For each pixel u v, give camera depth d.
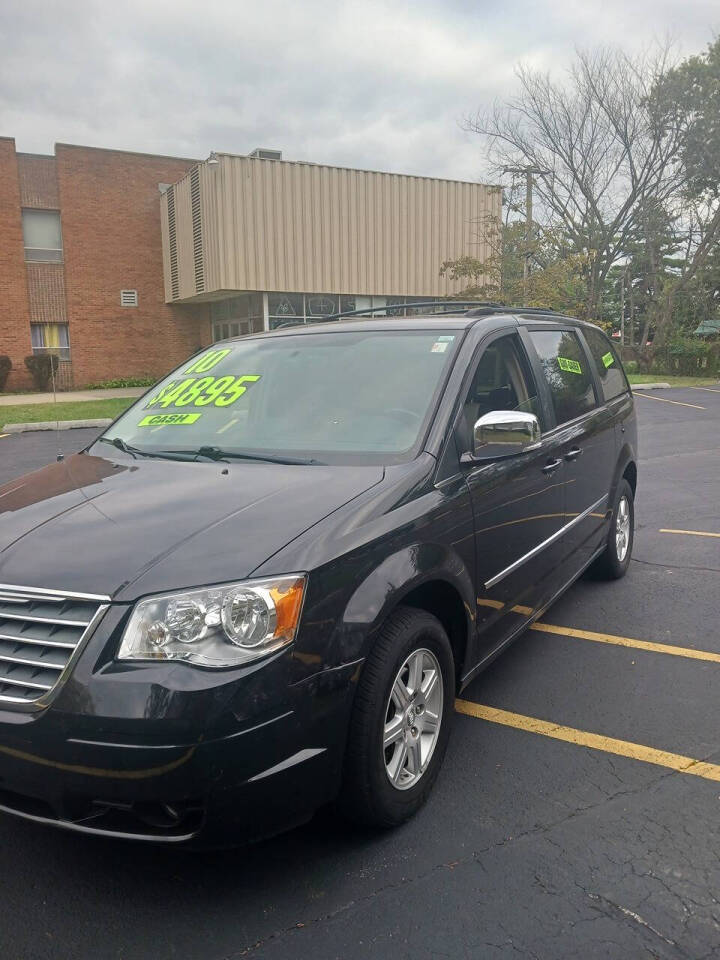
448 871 2.66
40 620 2.39
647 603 5.40
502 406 3.85
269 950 2.32
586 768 3.33
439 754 3.09
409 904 2.50
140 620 2.32
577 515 4.69
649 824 2.93
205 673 2.27
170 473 3.24
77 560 2.51
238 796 2.31
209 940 2.37
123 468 3.41
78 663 2.29
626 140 28.44
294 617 2.42
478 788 3.18
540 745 3.54
